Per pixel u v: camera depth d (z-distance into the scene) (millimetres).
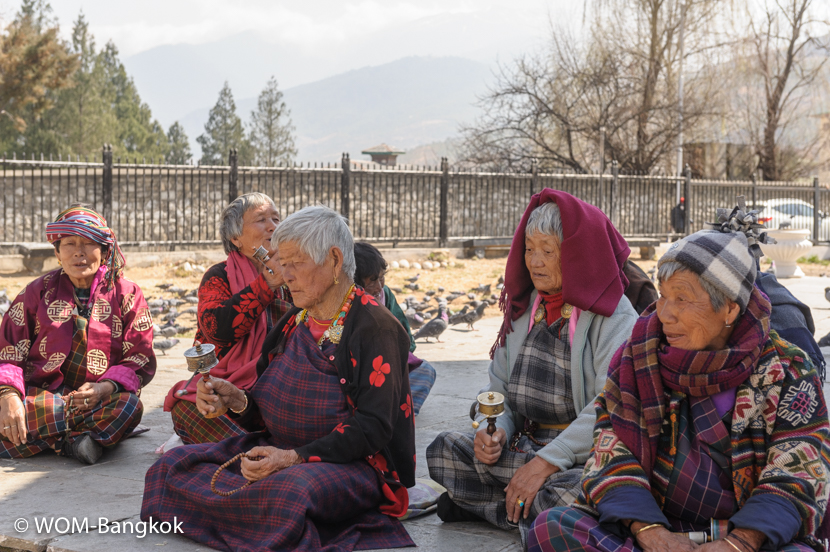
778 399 2049
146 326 4137
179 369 6672
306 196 18062
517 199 19938
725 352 2053
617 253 2822
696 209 22297
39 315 3938
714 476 2117
